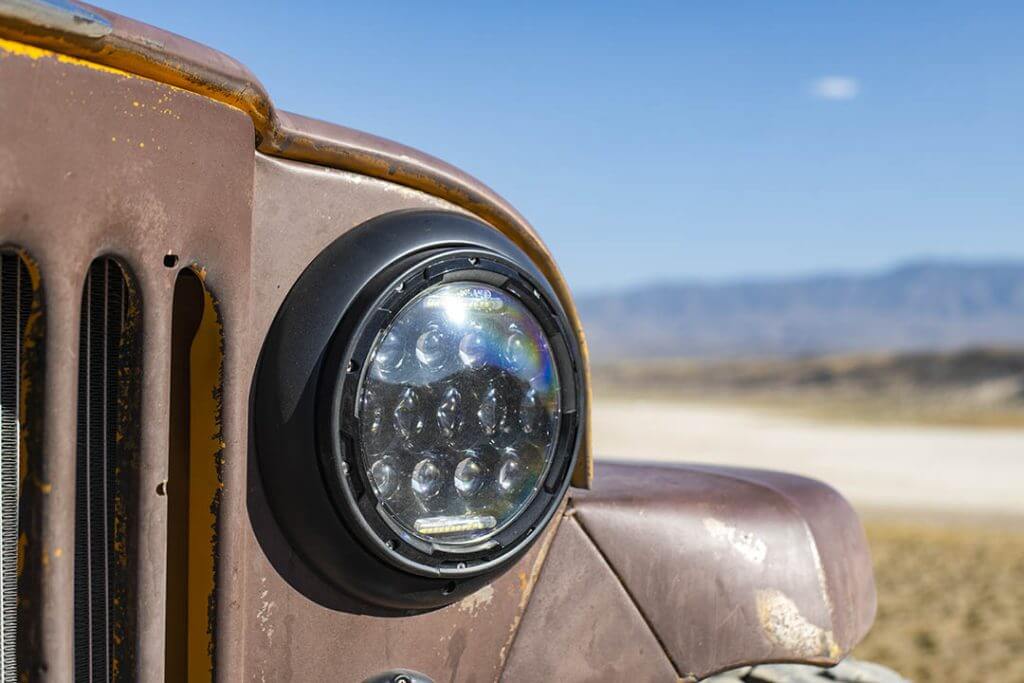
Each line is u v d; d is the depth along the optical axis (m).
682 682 1.06
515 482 0.92
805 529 1.14
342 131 0.91
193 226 0.80
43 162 0.73
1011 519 19.36
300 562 0.87
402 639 0.92
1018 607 7.17
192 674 0.83
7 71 0.72
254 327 0.86
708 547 1.08
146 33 0.78
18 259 0.74
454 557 0.89
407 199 0.94
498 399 0.90
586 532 1.03
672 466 1.31
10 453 0.74
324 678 0.88
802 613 1.11
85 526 0.78
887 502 23.30
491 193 0.98
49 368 0.74
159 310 0.79
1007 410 83.62
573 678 1.01
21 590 0.74
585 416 0.98
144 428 0.78
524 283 0.91
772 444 44.47
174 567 0.83
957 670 5.43
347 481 0.84
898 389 109.19
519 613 0.99
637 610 1.04
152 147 0.78
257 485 0.85
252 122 0.85
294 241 0.88
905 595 7.70
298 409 0.84
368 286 0.86
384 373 0.86
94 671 0.79
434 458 0.88
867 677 1.48
